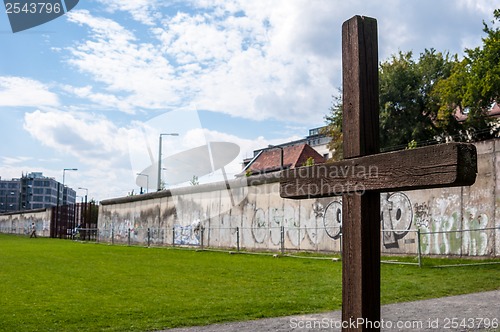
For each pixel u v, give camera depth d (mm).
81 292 9156
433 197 15469
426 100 41031
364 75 3264
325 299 8234
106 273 12562
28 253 21078
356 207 3205
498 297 8305
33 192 176750
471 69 36469
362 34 3285
